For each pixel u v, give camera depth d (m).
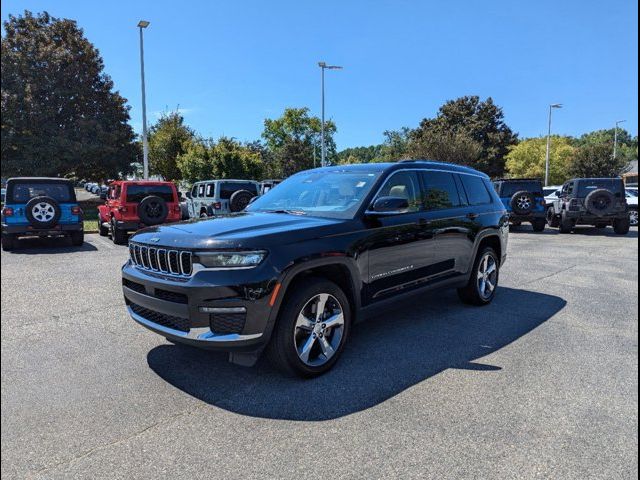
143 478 2.38
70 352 4.16
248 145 46.41
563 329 4.82
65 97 27.03
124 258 9.73
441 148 39.00
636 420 2.93
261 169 31.02
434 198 5.00
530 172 48.75
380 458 2.54
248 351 3.30
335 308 3.74
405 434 2.78
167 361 3.94
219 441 2.72
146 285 3.52
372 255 4.03
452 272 5.13
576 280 7.43
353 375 3.64
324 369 3.65
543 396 3.26
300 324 3.47
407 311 5.52
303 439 2.73
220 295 3.16
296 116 66.56
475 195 5.74
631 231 16.62
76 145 26.08
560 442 2.68
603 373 3.66
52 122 26.91
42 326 4.93
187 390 3.38
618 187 15.07
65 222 11.31
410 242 4.45
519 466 2.46
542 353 4.11
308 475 2.40
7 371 3.73
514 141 54.81
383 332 4.72
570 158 45.88
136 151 31.03
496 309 5.62
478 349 4.21
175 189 12.72
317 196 4.55
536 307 5.71
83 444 2.69
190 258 3.25
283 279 3.31
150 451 2.62
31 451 2.62
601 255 10.30
